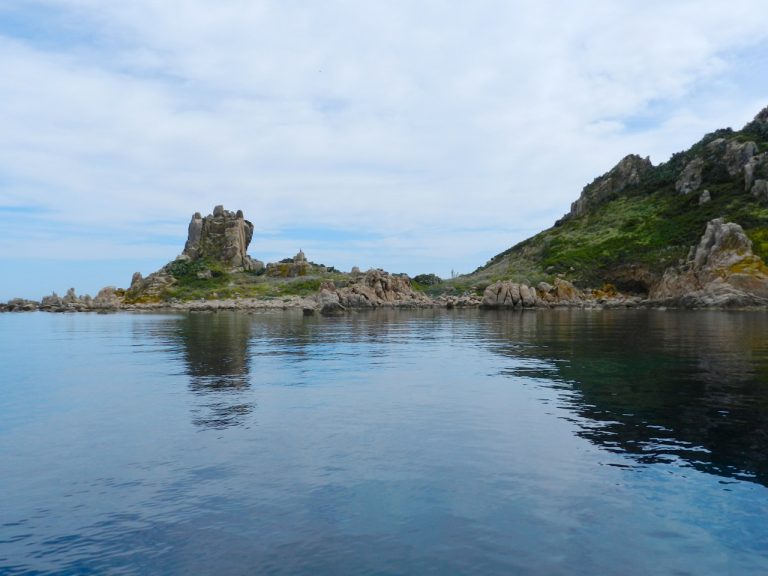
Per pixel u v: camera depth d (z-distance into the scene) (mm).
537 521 7508
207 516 7793
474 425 12414
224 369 21672
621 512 7773
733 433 11539
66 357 27000
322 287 118000
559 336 36469
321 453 10477
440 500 8227
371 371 20797
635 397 15273
